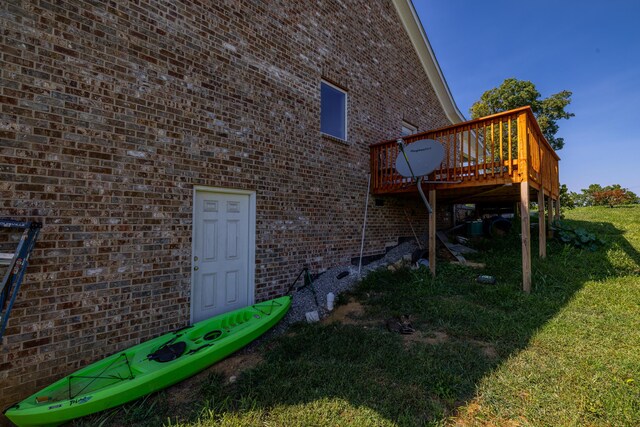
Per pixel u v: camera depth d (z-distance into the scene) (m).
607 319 4.07
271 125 5.26
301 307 4.95
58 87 3.13
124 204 3.53
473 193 7.48
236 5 4.82
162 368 2.95
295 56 5.76
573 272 6.17
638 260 6.71
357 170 7.16
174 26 4.06
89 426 2.48
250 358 3.57
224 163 4.55
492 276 6.08
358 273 6.30
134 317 3.57
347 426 2.30
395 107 8.65
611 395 2.50
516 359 3.15
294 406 2.56
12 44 2.90
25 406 2.54
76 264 3.18
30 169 2.95
